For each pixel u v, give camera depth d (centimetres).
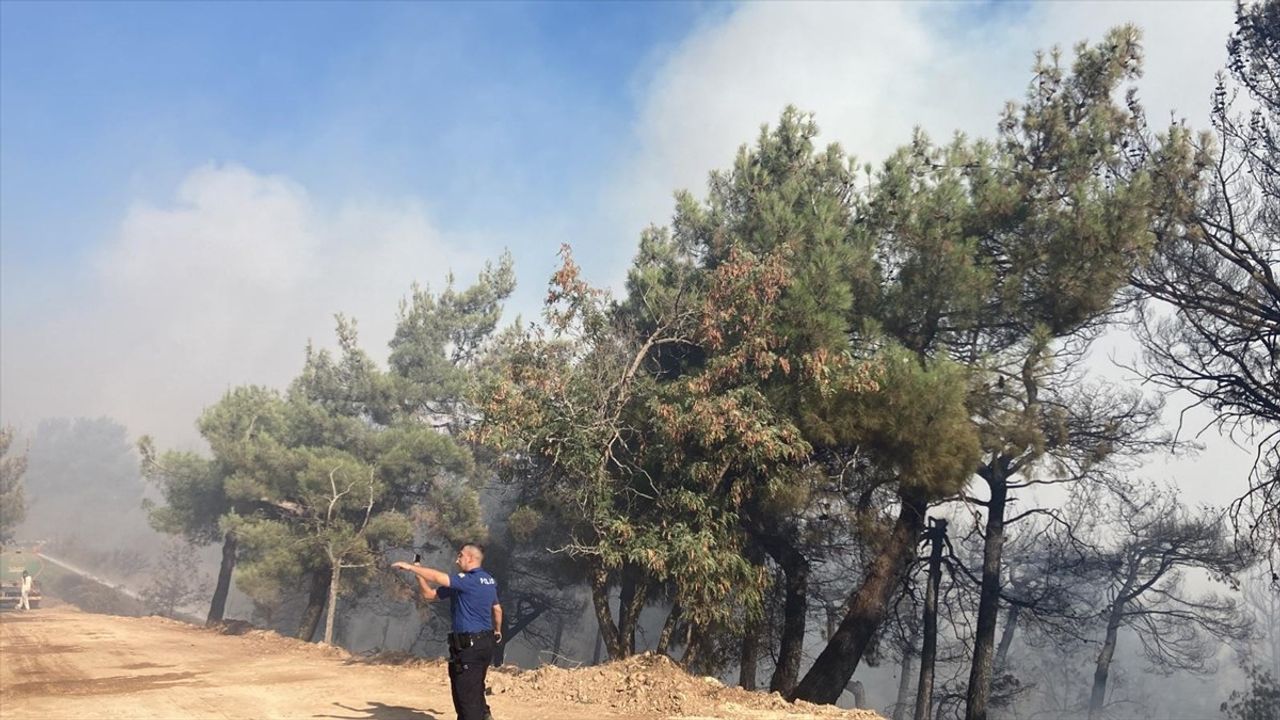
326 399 3950
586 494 1733
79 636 2366
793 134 2330
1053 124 2083
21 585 4906
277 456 3325
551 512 1969
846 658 1953
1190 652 4069
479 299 4088
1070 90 2191
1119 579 3728
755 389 1709
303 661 1817
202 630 3069
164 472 3778
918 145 2125
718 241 2356
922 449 1689
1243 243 2222
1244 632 3891
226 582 4053
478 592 809
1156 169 2069
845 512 1875
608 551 1656
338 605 4566
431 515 3391
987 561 2494
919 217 1919
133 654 1911
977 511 2506
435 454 3369
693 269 2256
